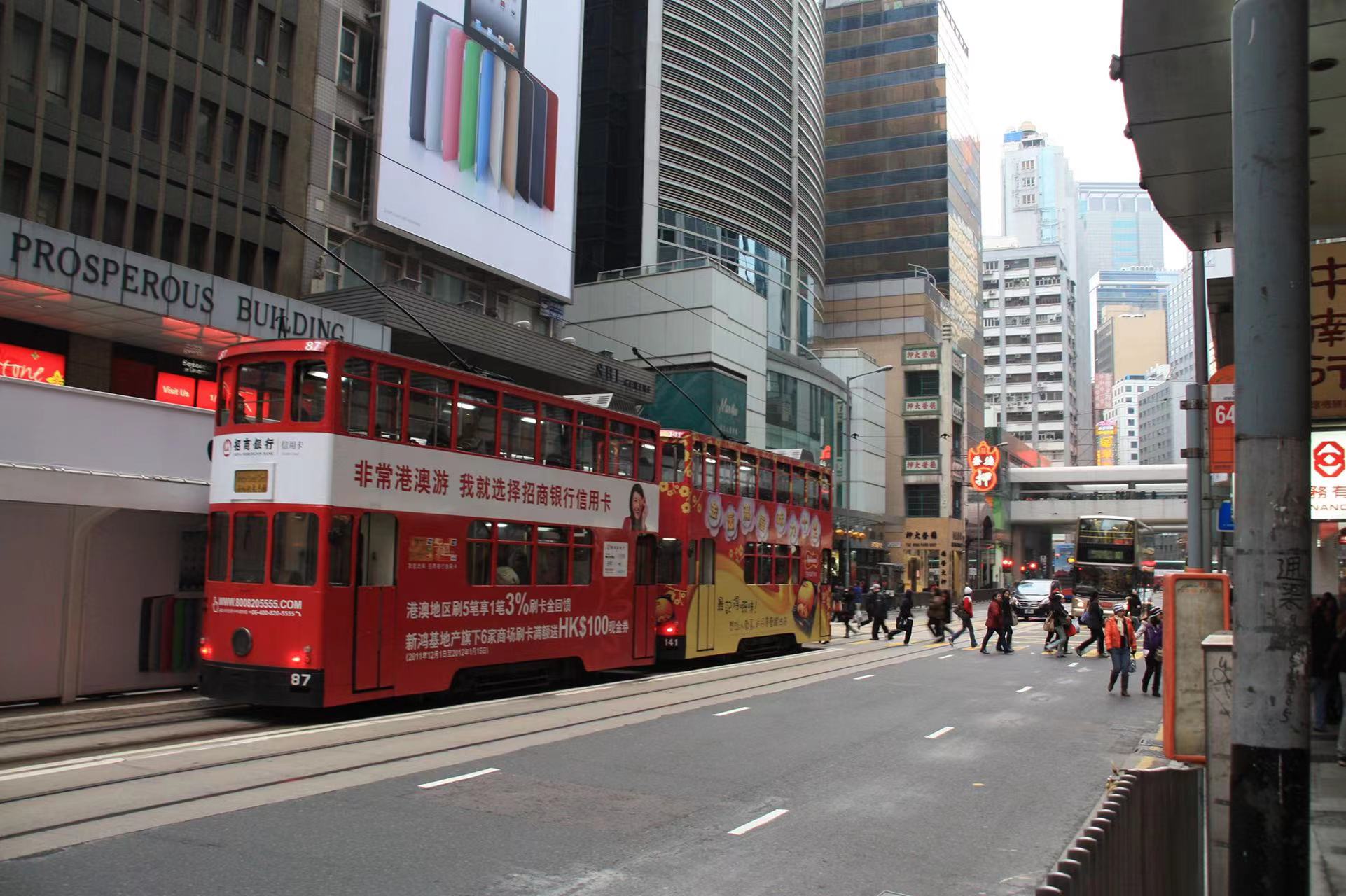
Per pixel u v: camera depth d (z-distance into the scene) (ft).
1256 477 11.66
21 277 59.77
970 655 83.87
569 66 120.67
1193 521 43.52
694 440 67.51
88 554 44.68
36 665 42.39
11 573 41.78
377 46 96.68
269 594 40.14
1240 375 11.94
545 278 115.55
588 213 165.48
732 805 28.71
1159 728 46.37
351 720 41.50
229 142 84.28
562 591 53.21
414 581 43.83
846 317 238.68
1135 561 153.58
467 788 29.37
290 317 76.13
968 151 283.18
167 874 20.75
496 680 50.57
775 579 78.33
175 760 31.76
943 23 265.34
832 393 194.18
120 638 45.83
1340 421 31.22
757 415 153.28
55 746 33.45
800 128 205.46
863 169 264.52
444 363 96.63
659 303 143.95
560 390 113.09
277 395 41.50
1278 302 11.74
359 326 81.25
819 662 73.67
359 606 41.06
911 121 261.85
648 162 165.89
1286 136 11.94
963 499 238.48
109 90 74.84
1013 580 275.80
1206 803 15.55
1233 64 12.44
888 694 55.77
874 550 197.47
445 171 101.76
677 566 65.05
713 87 179.01
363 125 95.96
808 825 26.96
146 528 47.32
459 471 46.73
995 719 47.80
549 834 24.95
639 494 60.90
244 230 84.48
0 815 24.72
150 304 66.85
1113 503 270.46
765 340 159.22
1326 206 35.50
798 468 84.17
